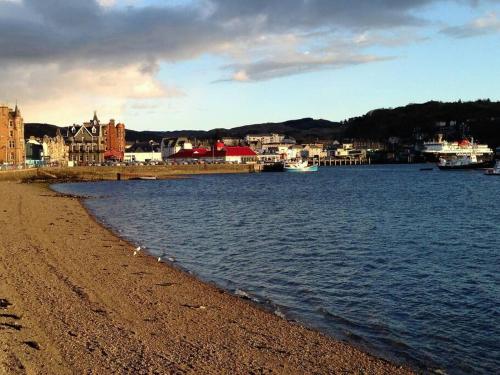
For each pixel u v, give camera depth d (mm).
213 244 35375
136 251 30891
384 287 23453
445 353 15828
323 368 14227
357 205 66500
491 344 16547
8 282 21312
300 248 33625
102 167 151625
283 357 14859
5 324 15898
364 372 14109
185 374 13086
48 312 17547
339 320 18812
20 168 128375
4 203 57594
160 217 52156
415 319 18984
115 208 61844
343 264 28469
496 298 21641
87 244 32500
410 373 14242
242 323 17953
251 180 143500
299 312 19766
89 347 14578
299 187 110000
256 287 23500
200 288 22797
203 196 83875
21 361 13109
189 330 16812
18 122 143125
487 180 127812
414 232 40812
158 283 23188
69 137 197375
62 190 98125
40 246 30453
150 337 15812
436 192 90000
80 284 21766
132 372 13000
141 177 149625
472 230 41969
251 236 39000
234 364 14023
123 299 19984
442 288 23266
